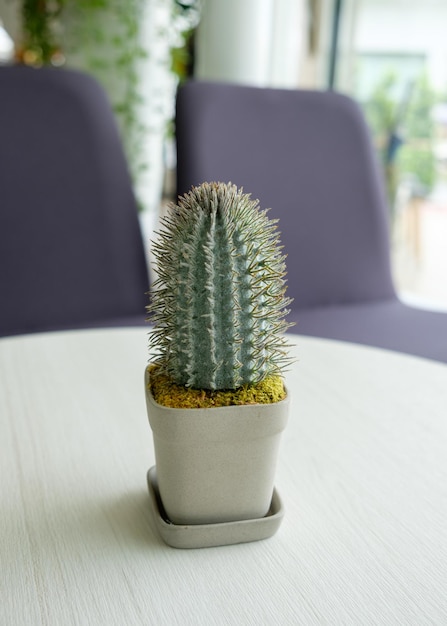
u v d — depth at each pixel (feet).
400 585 1.31
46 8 5.28
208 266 1.23
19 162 3.43
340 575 1.33
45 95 3.49
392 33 5.59
